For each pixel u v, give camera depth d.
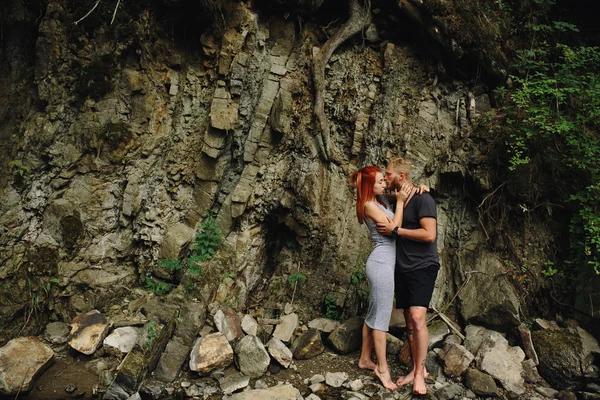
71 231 4.88
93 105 5.11
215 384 4.00
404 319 4.72
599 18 6.08
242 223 5.37
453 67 5.61
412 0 5.39
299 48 5.65
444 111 5.58
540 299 4.93
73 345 4.22
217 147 5.20
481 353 4.32
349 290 5.14
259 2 5.52
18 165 4.79
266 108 5.38
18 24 5.04
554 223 5.14
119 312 4.80
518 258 5.04
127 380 3.78
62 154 4.96
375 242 4.09
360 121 5.54
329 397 3.91
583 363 4.21
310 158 5.45
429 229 3.85
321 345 4.53
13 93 5.10
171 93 5.34
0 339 4.25
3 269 4.54
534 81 5.48
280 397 3.80
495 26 5.54
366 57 5.73
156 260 5.18
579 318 4.72
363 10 5.61
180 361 4.14
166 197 5.30
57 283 4.71
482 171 5.19
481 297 4.84
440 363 4.28
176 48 5.37
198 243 5.15
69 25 4.95
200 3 4.96
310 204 5.34
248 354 4.16
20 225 4.77
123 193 5.12
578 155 4.97
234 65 5.22
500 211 5.20
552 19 6.11
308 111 5.55
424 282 3.89
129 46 5.18
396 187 4.18
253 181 5.36
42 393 3.79
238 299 5.06
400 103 5.56
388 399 3.85
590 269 4.74
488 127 5.32
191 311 4.45
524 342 4.46
